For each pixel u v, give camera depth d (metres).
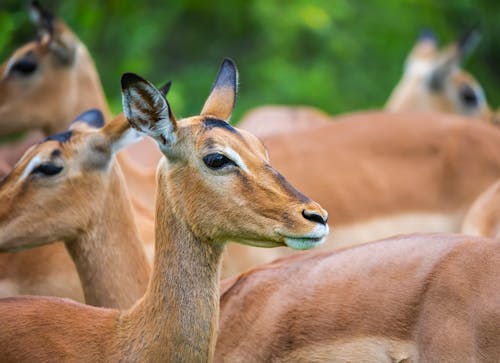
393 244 18.22
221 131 16.78
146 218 24.33
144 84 16.67
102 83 42.47
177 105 36.62
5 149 29.41
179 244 16.88
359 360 17.50
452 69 39.78
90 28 40.94
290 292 18.53
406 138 28.38
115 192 20.02
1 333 17.19
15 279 22.59
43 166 19.64
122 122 19.80
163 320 16.81
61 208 19.73
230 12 49.53
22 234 19.70
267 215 16.31
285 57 49.06
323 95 47.00
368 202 27.41
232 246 25.02
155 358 16.78
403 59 51.25
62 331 17.27
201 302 16.80
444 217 28.05
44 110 27.02
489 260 16.95
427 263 17.39
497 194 24.45
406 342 17.12
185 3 48.31
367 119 29.02
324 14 47.06
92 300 19.94
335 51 49.47
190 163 16.70
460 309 16.70
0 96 26.84
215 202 16.58
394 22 52.12
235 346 18.61
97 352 17.08
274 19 47.72
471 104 39.78
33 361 16.91
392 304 17.34
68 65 27.16
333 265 18.52
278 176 16.56
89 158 19.80
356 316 17.62
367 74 50.44
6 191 19.81
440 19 53.69
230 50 50.41
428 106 39.81
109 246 19.89
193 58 50.00
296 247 16.22
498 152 28.56
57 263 22.67
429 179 28.09
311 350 17.91
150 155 31.97
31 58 26.92
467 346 16.53
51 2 40.09
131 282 19.91
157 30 45.75
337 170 27.52
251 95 47.09
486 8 57.53
